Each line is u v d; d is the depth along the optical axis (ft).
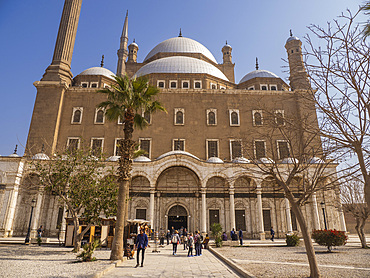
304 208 118.93
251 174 111.75
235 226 117.60
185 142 132.46
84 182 66.80
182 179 123.03
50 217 114.73
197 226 116.98
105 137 131.85
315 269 33.47
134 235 72.08
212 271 40.47
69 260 49.88
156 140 132.36
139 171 111.34
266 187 122.01
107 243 74.69
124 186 55.21
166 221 117.19
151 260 53.16
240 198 121.08
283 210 119.85
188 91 140.77
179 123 135.74
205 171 112.47
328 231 67.46
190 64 163.53
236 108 138.72
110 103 64.28
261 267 42.22
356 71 29.89
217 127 135.23
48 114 130.72
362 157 29.09
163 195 120.26
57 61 142.92
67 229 75.87
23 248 69.51
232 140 131.85
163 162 112.57
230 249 74.95
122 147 58.08
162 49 190.08
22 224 113.70
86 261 47.98
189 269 42.27
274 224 118.42
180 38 200.75
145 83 64.08
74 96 138.31
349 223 162.81
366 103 28.99
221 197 120.57
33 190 117.39
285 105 136.87
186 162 112.68
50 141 126.21
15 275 34.83
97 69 166.09
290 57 154.61
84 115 135.44
